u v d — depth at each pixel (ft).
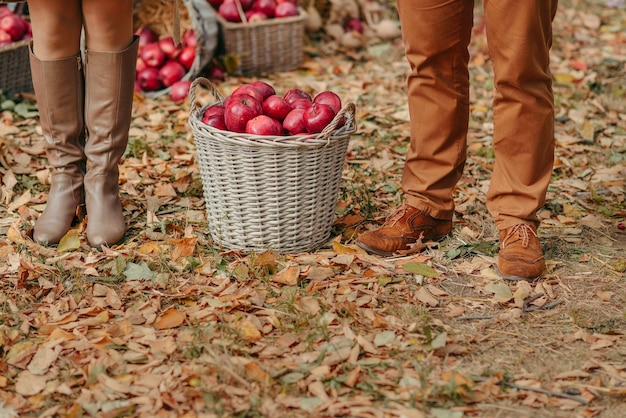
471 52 18.93
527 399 7.34
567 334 8.42
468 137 14.24
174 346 7.99
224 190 9.70
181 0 17.24
